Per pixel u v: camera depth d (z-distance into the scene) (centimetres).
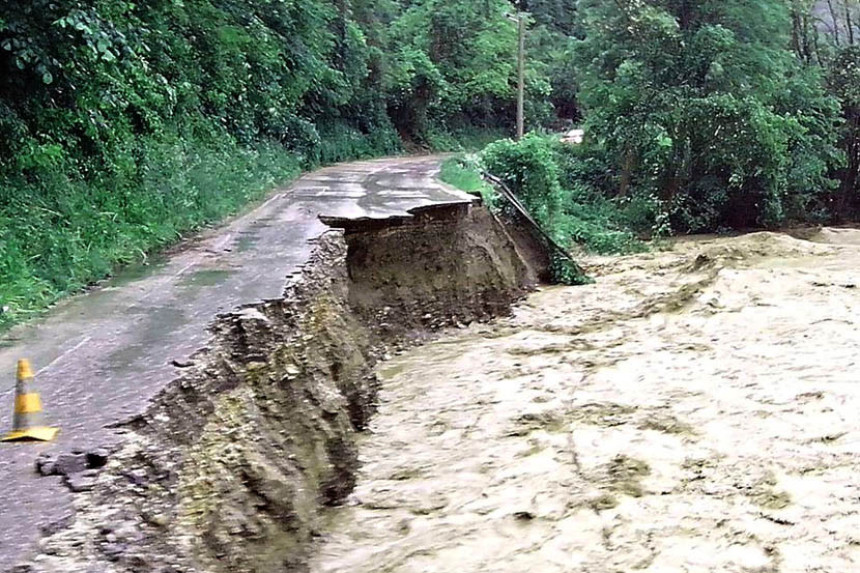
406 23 4412
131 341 553
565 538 616
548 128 5125
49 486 342
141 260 884
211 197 1302
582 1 3244
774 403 912
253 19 2062
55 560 290
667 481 712
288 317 695
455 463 782
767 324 1323
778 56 2995
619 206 2958
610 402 955
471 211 1562
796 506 643
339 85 3028
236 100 2095
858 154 3350
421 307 1333
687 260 2069
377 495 703
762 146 2797
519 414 927
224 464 463
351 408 866
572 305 1609
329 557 581
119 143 1138
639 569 562
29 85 925
